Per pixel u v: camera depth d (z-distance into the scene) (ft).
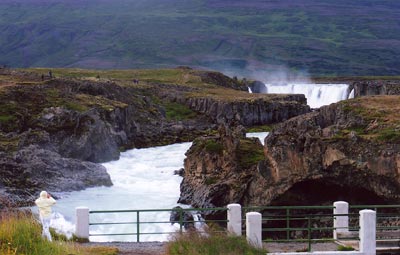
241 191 233.35
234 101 557.33
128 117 437.58
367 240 121.19
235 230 122.31
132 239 198.39
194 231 123.13
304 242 136.05
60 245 110.22
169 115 566.36
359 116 276.41
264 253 115.96
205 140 257.75
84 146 350.43
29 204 242.78
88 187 277.64
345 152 224.74
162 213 225.56
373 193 225.56
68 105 403.34
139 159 371.15
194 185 248.52
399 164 217.15
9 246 101.96
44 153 292.40
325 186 230.48
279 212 222.69
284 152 228.63
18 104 387.96
